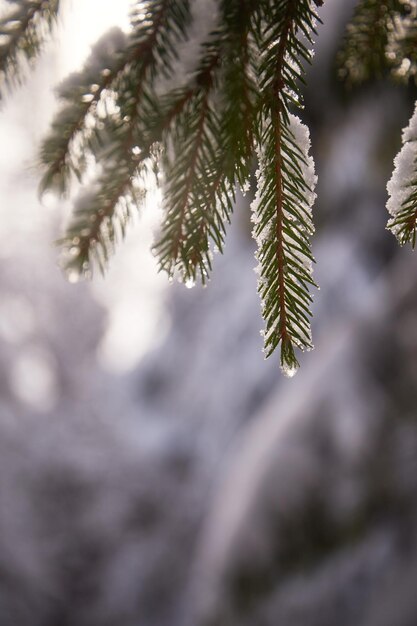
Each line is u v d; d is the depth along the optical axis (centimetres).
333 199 895
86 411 1448
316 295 1050
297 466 643
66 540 1184
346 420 628
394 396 612
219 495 842
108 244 89
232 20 82
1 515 1111
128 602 1130
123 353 2075
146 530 1240
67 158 87
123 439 1425
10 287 1536
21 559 1086
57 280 1580
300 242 80
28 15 86
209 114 83
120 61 85
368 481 598
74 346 1708
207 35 84
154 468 1359
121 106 85
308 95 251
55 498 1213
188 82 84
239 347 1491
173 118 84
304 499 627
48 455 1248
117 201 88
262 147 82
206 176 83
